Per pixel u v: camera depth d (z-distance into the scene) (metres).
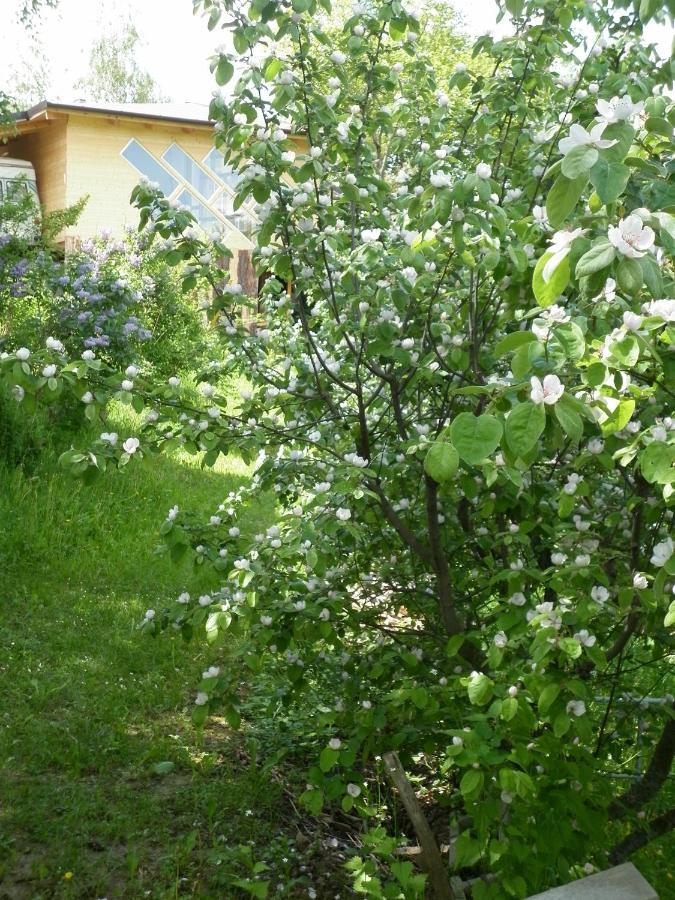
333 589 3.66
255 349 3.90
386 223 3.85
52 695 4.58
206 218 18.31
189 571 6.48
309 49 3.63
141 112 17.34
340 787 3.13
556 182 1.77
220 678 3.52
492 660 2.84
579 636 2.67
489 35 3.80
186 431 3.31
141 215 3.63
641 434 2.31
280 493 4.08
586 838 2.75
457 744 2.60
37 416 7.86
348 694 3.60
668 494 2.17
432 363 3.49
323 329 3.83
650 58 3.67
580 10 3.66
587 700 2.94
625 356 2.06
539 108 3.93
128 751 4.16
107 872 3.33
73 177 17.47
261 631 3.37
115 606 5.77
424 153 3.94
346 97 3.91
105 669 4.93
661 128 2.40
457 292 3.36
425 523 3.82
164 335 13.51
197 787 3.96
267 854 3.54
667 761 3.33
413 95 4.19
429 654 3.73
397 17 3.66
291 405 3.89
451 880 3.21
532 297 3.13
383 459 3.74
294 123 3.59
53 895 3.20
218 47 3.38
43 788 3.77
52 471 7.61
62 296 10.12
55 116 17.11
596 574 2.79
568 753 2.84
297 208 3.44
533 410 1.86
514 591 2.98
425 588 3.95
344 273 3.32
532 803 2.63
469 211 2.88
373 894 2.87
